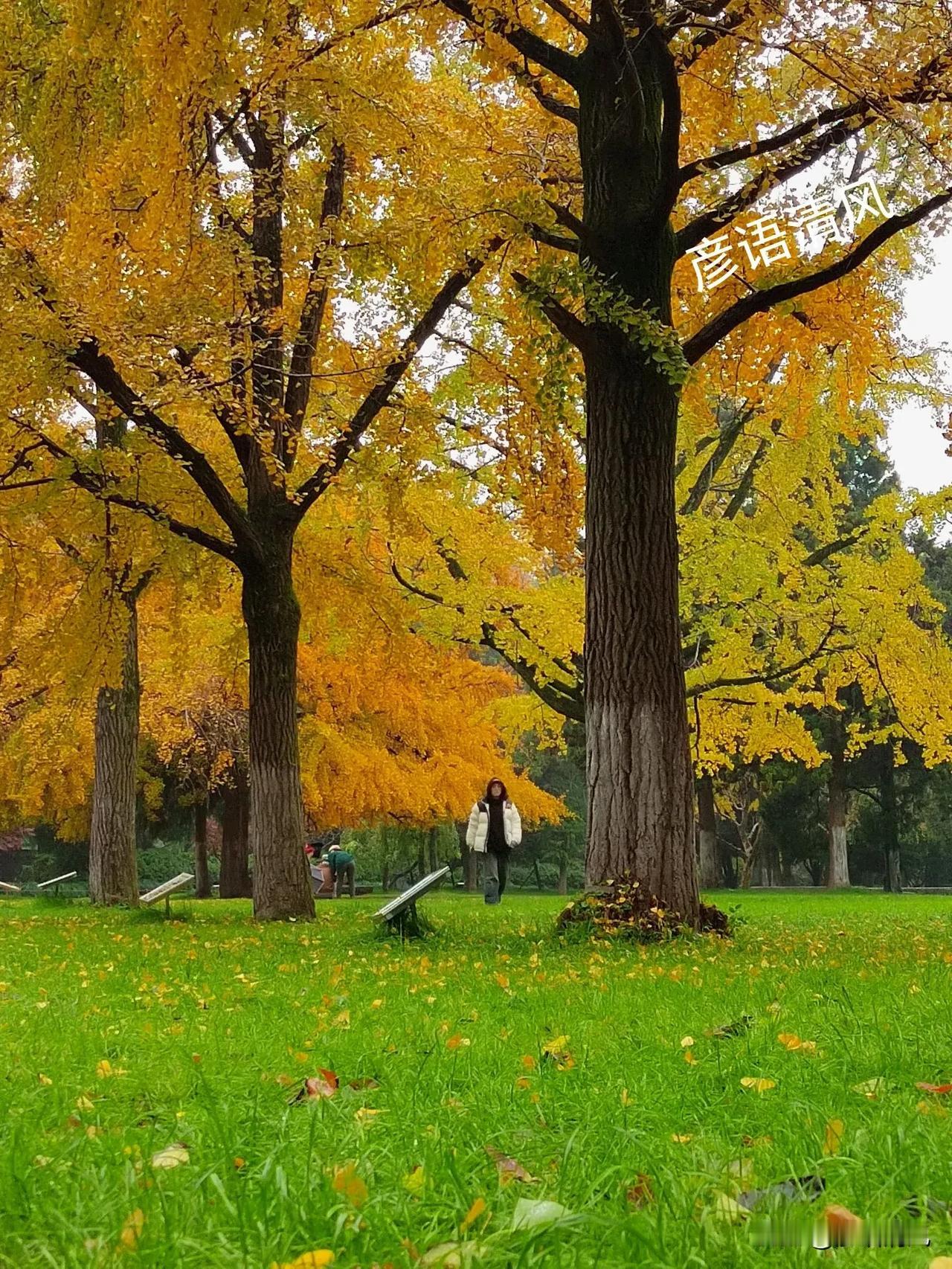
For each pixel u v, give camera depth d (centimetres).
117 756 2038
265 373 1423
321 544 1686
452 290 1453
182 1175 256
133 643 2050
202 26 934
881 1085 345
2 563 1664
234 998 640
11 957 946
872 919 1562
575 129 1309
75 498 1491
